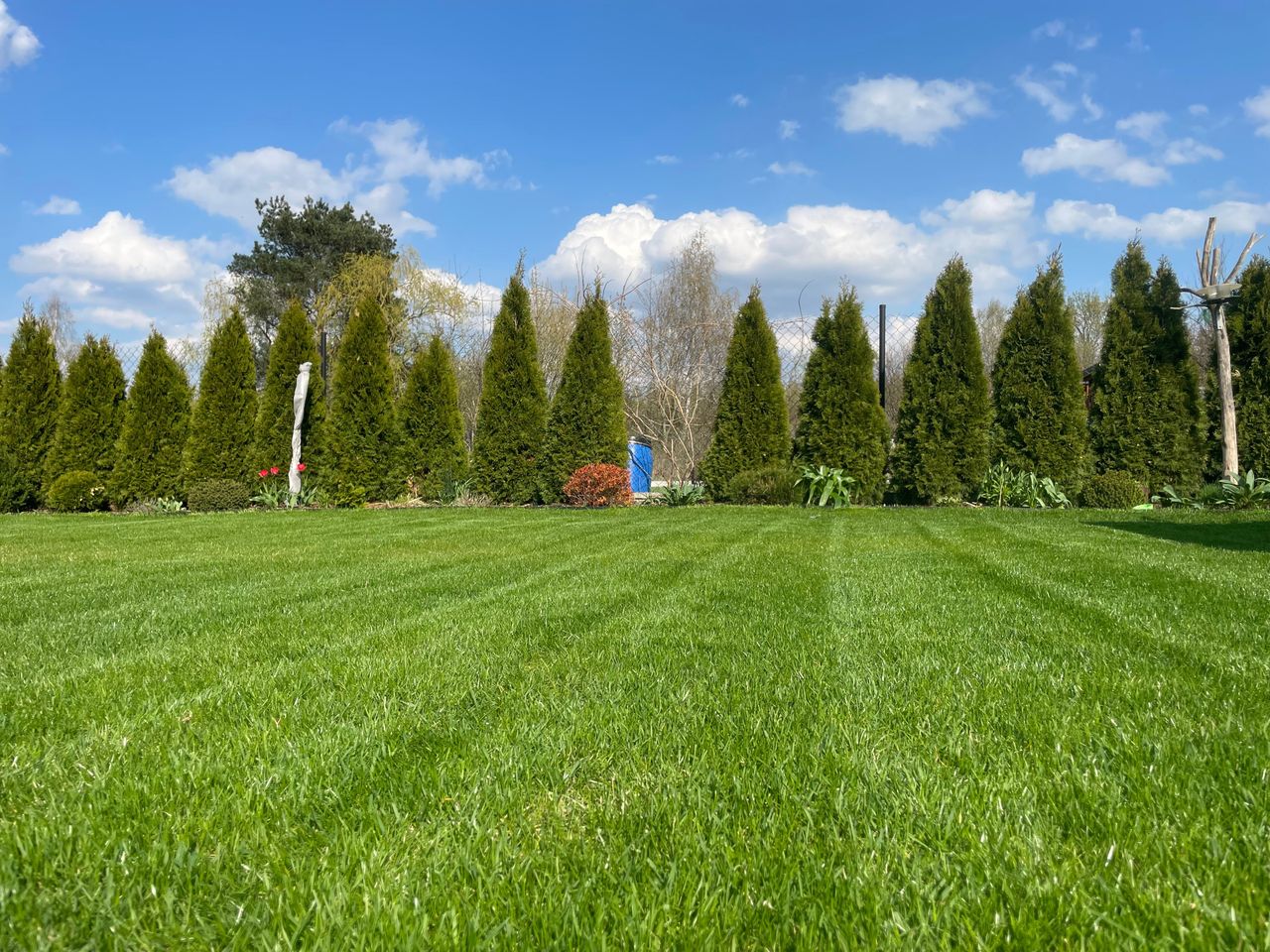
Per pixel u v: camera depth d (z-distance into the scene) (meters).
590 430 14.64
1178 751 1.88
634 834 1.52
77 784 1.76
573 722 2.16
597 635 3.30
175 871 1.38
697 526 9.24
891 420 18.72
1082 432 13.02
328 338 27.19
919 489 13.16
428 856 1.42
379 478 15.15
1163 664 2.71
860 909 1.26
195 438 14.69
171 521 10.71
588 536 8.12
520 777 1.79
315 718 2.22
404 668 2.76
